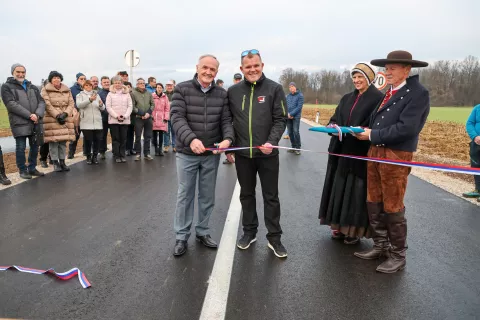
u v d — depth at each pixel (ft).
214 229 13.42
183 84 11.16
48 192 18.02
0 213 14.73
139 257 10.96
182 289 9.19
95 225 13.56
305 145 38.75
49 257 10.87
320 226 13.93
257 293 9.07
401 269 10.47
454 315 8.34
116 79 26.17
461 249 11.94
